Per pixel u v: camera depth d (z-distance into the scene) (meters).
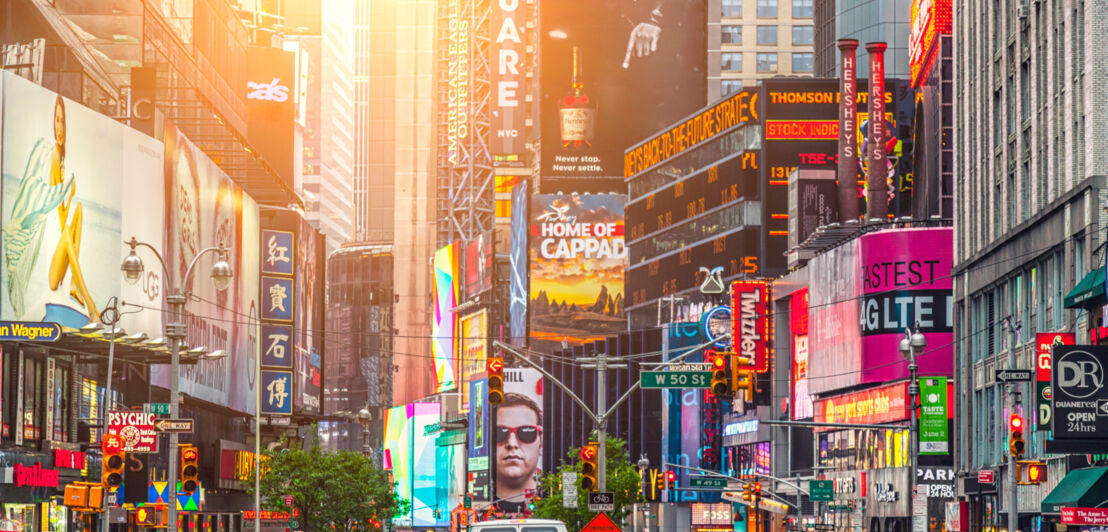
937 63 158.12
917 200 168.25
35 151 86.38
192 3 147.00
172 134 115.81
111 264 96.00
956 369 107.69
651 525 199.12
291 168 183.38
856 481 135.12
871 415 131.75
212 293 129.25
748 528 169.12
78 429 99.69
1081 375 61.78
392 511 139.75
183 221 118.38
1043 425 71.69
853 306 135.12
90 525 100.19
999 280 96.62
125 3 127.94
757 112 187.00
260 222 154.00
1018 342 92.06
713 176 196.00
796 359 155.75
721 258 191.75
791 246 168.25
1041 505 75.25
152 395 115.12
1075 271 79.25
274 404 152.88
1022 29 92.31
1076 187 77.62
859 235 137.00
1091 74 76.31
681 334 193.88
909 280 129.25
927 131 162.50
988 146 100.56
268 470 124.38
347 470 124.44
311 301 166.00
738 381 61.38
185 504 112.38
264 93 183.12
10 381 87.00
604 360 69.56
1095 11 76.19
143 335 90.19
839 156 165.25
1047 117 86.44
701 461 186.38
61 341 90.06
